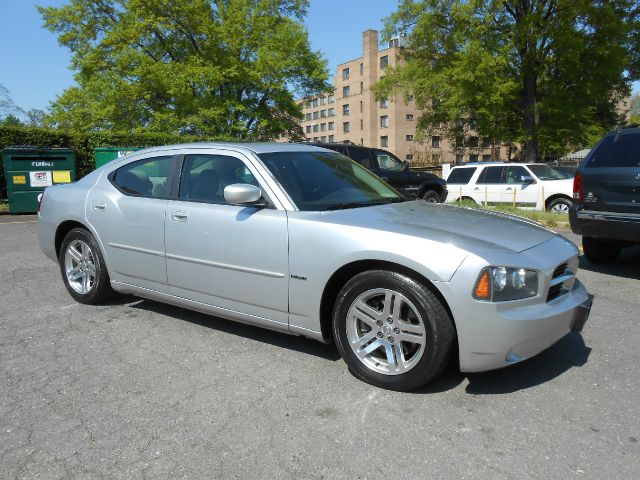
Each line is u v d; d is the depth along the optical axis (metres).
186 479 2.32
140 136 17.41
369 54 68.50
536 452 2.49
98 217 4.64
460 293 2.83
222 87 26.92
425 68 26.22
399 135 66.94
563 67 23.34
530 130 24.14
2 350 3.84
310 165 4.12
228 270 3.75
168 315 4.66
